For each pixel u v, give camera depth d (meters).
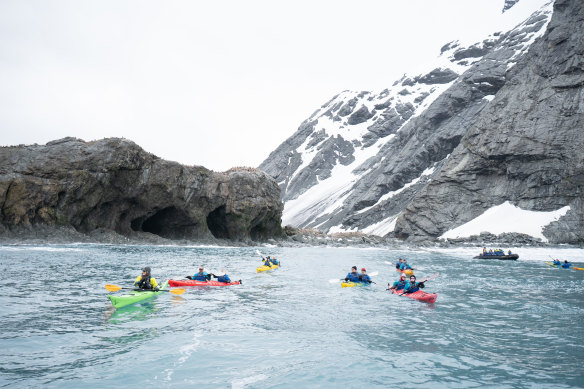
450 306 16.05
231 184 59.38
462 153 100.44
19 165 42.41
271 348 9.73
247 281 22.36
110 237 46.94
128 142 47.75
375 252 55.56
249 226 61.44
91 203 46.50
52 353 8.81
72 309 13.16
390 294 18.75
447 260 43.81
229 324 12.01
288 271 28.22
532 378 8.01
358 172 192.75
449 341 10.70
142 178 49.53
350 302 16.36
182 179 53.12
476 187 94.75
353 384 7.57
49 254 30.88
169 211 55.06
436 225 94.62
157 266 26.88
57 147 45.25
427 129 151.62
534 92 91.81
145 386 7.24
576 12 92.38
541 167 84.88
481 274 29.58
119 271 23.12
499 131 92.19
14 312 12.42
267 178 66.31
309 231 91.06
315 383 7.59
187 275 23.08
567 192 81.12
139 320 12.19
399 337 11.02
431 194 100.25
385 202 137.50
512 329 12.15
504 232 78.25
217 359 8.82
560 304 16.73
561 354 9.62
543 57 94.62
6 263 24.48
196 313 13.45
